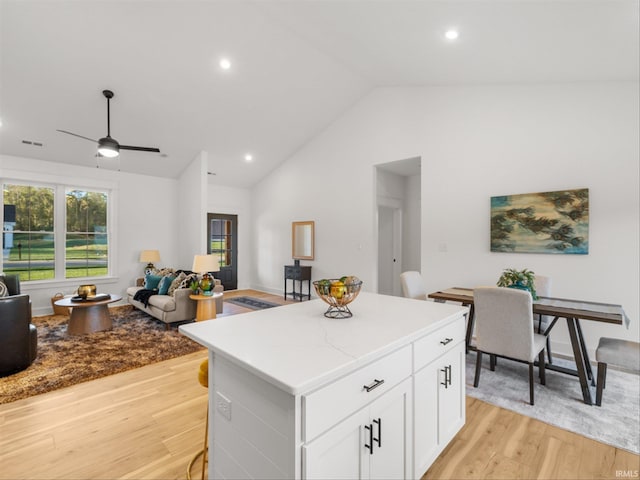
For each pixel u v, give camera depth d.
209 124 5.14
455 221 4.14
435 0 2.44
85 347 3.64
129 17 3.24
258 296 6.88
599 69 2.99
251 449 1.15
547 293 3.20
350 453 1.14
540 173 3.56
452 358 1.84
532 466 1.75
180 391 2.62
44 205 5.37
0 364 2.81
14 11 3.00
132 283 6.20
